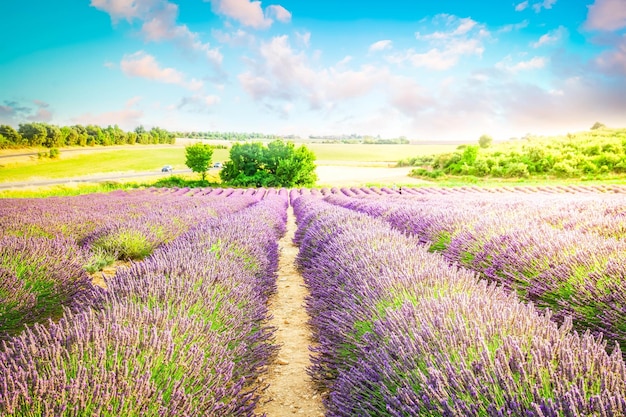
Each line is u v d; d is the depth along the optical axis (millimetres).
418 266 3699
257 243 6035
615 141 54125
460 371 1735
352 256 4566
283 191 41125
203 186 48656
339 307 3611
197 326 2559
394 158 105938
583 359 1661
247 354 2977
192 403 1925
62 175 63875
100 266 6516
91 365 1854
